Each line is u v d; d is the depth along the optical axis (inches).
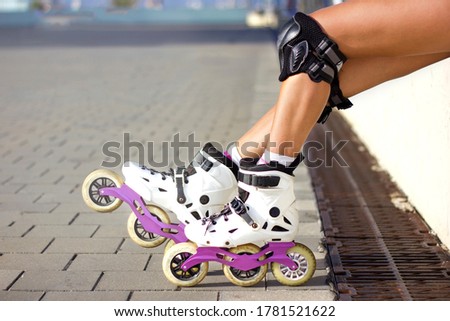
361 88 127.7
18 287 138.7
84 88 446.6
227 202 137.0
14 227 177.0
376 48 119.3
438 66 173.0
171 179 137.0
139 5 1699.1
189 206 135.0
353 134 309.9
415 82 197.8
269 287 138.3
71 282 141.2
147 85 456.4
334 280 142.9
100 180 144.4
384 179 230.4
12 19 1448.1
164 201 137.3
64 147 273.7
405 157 211.0
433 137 177.6
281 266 137.2
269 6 1262.3
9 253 157.9
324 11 121.6
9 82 480.1
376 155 258.5
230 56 655.1
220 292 135.9
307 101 123.3
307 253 136.2
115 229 175.3
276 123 126.0
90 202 142.7
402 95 215.2
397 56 121.6
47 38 965.2
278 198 130.3
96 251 159.5
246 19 1497.3
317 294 135.6
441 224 169.5
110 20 1539.1
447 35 115.8
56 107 372.5
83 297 134.3
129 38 950.4
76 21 1508.4
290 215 132.5
